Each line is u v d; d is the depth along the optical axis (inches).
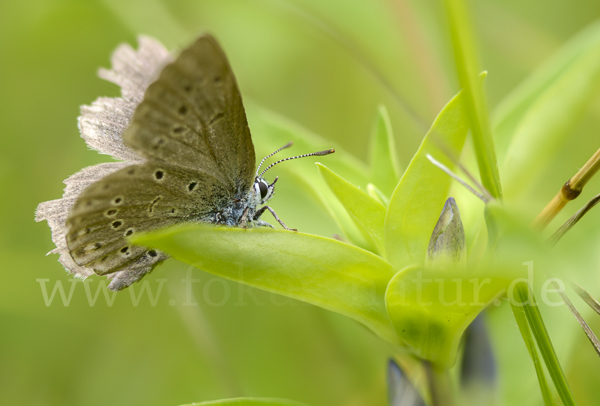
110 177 9.8
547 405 9.1
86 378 11.0
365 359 10.8
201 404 9.1
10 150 12.4
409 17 11.7
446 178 9.1
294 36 13.1
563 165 11.3
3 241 11.4
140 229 10.2
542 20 13.4
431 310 9.1
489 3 13.5
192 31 13.4
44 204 10.1
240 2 12.7
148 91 9.7
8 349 11.0
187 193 10.2
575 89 10.2
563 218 10.1
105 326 11.1
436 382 9.4
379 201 9.5
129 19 12.5
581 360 10.2
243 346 11.0
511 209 8.5
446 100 11.6
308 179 10.2
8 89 12.7
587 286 9.7
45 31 12.9
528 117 10.2
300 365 10.9
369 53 12.6
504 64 13.3
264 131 10.6
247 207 10.5
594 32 10.3
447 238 9.1
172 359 11.0
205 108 9.9
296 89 13.4
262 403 9.2
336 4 12.5
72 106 12.9
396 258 9.2
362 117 13.2
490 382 9.4
